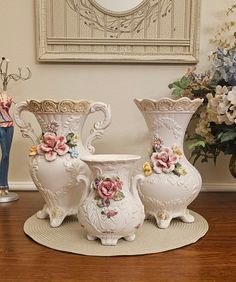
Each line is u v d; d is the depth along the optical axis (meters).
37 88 1.07
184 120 0.79
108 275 0.56
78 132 0.80
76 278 0.55
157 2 1.03
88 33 1.04
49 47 1.05
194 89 0.98
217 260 0.62
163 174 0.77
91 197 0.68
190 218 0.81
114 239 0.67
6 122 0.98
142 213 0.69
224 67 0.89
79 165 0.76
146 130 1.09
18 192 1.08
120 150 1.09
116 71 1.07
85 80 1.07
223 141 0.91
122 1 1.03
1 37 1.05
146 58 1.04
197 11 1.04
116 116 1.08
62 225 0.79
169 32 1.05
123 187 0.69
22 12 1.04
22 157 1.10
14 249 0.66
